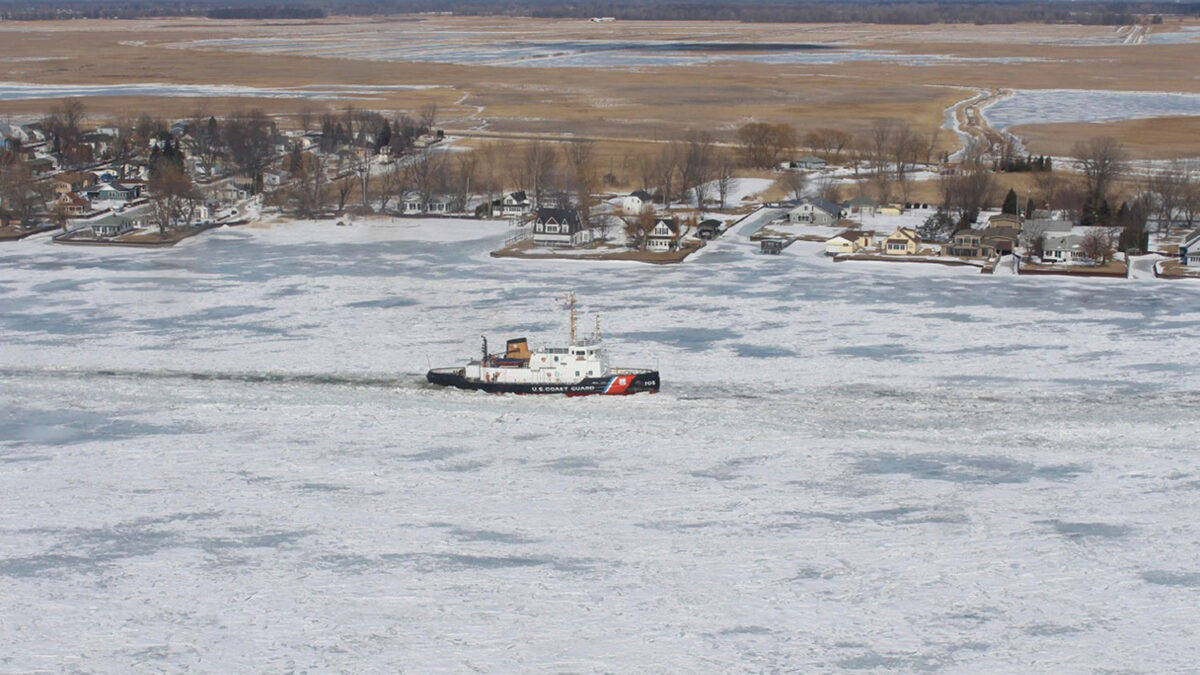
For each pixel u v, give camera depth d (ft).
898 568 498.69
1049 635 448.24
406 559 505.66
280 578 489.67
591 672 423.64
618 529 535.60
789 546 519.19
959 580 489.26
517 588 481.46
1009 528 536.01
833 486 584.81
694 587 482.69
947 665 428.97
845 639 445.78
